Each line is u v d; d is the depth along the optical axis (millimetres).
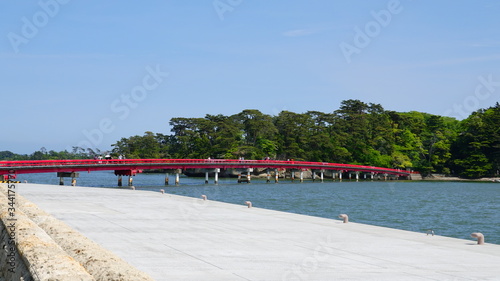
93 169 93562
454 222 57688
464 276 14031
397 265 15516
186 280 12805
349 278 13492
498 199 100688
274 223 26312
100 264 8703
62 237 11234
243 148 176250
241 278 13164
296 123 193250
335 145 198875
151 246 18016
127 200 39406
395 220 59125
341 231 23719
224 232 22328
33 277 8555
